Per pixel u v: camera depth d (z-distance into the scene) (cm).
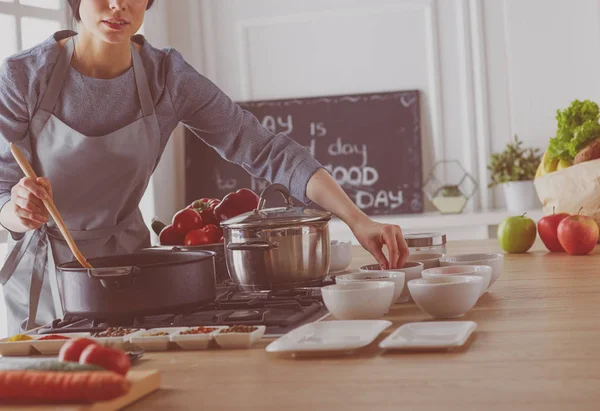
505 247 205
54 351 111
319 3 424
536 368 86
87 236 175
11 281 177
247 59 433
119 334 113
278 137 177
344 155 420
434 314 120
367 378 86
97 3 151
